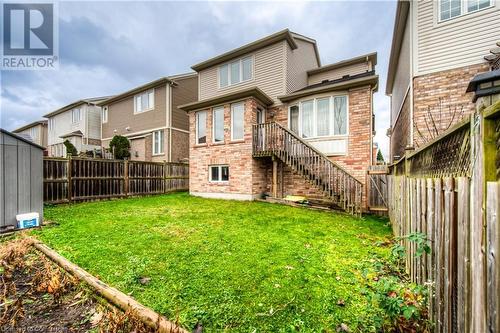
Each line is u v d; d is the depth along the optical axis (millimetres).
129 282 2562
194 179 10695
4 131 4445
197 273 2803
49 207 7172
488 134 1096
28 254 3398
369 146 7777
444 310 1597
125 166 9766
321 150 8578
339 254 3516
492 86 1632
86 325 1969
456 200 1491
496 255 983
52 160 7598
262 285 2551
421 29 6727
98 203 8133
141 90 15547
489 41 5859
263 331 1865
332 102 8453
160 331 1827
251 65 10984
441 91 6445
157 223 5152
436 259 1770
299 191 8953
